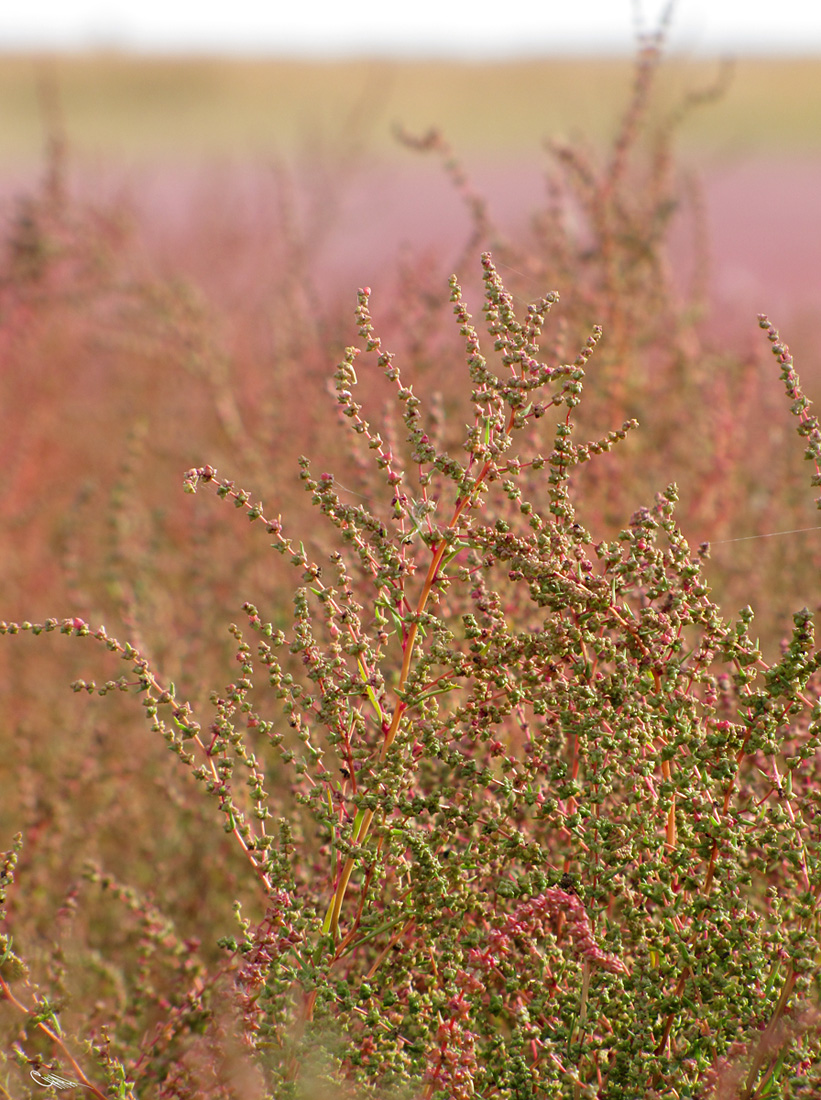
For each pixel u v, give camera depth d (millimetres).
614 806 4875
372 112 17469
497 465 4727
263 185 20734
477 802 5180
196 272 18172
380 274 16406
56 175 15672
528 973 4527
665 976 4453
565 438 4535
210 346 13391
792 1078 4098
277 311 15383
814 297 21547
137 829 8539
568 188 11984
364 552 4672
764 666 4895
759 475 11922
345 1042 4340
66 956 6293
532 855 4586
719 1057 4461
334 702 4648
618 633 5203
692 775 4430
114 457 13898
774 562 10484
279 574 9984
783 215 35375
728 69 11867
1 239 15188
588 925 4457
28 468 13148
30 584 11578
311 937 4855
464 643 6293
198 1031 5637
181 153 50906
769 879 5469
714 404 11047
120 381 15945
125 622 8492
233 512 10742
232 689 4676
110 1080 4852
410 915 4590
